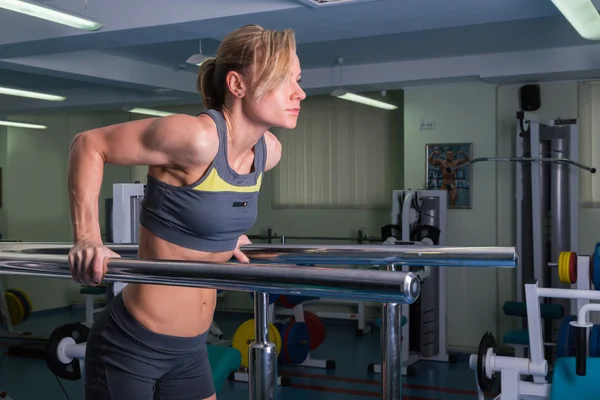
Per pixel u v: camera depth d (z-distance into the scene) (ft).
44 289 29.58
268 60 4.18
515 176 21.29
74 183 4.20
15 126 27.53
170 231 4.42
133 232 12.41
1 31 15.29
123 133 4.16
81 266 3.80
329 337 23.84
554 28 17.04
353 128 25.72
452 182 22.04
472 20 13.69
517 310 17.60
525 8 12.75
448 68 20.83
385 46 19.22
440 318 20.43
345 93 20.43
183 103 26.35
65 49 16.05
